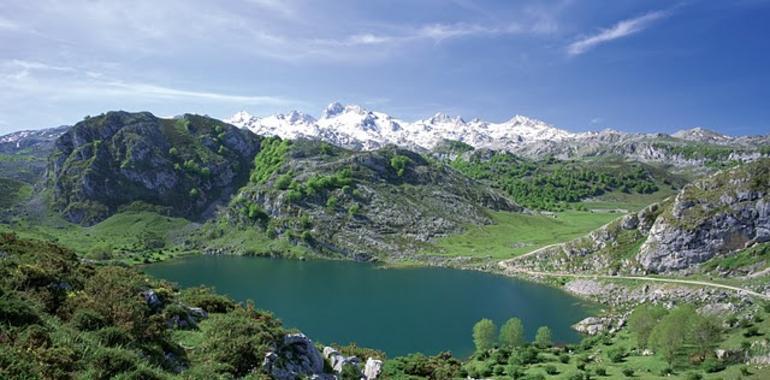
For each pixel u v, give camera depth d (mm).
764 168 171875
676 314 91188
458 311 159875
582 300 175125
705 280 157875
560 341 128875
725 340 94625
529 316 154750
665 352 88562
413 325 143125
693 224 173375
